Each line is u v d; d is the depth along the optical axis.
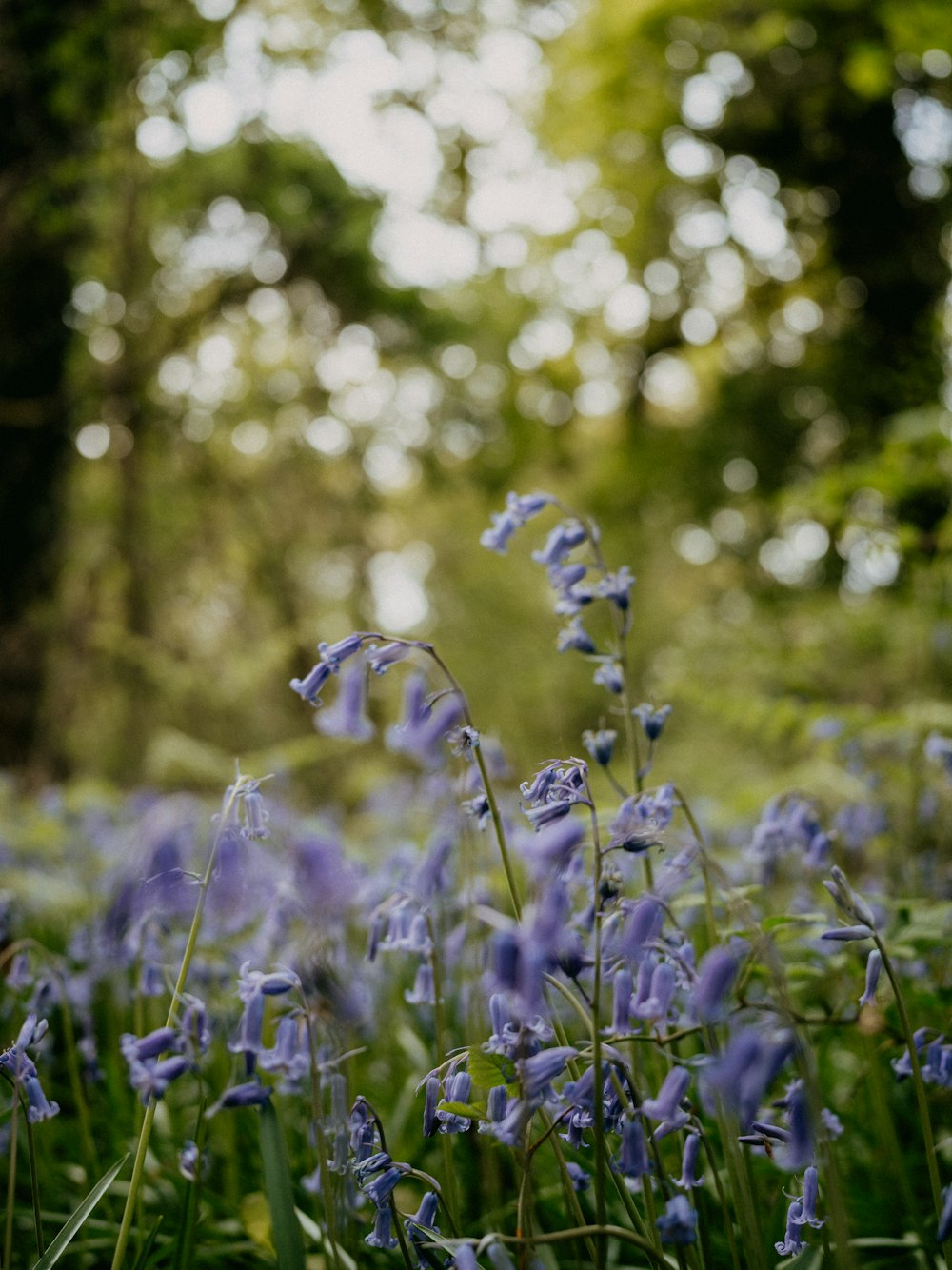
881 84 11.21
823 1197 2.13
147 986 2.95
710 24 14.59
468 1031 2.85
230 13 9.97
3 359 10.41
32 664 10.93
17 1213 2.89
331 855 1.87
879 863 4.76
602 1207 1.81
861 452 14.23
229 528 16.45
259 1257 2.79
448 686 2.35
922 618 5.84
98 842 6.10
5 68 9.30
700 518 17.56
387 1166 2.09
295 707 14.98
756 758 8.37
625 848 1.88
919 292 15.19
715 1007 1.61
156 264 14.79
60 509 11.28
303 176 15.55
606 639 2.68
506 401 18.25
